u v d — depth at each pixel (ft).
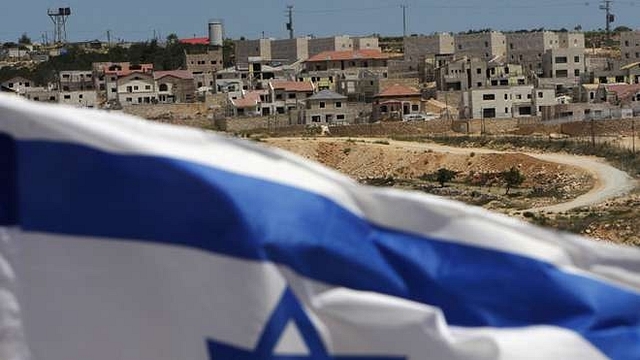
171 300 48.80
